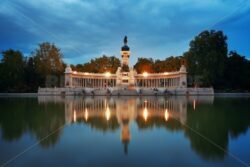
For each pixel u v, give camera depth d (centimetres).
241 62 11388
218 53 10106
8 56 11469
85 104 4834
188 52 10981
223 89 11044
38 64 11975
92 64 14962
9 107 4072
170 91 9862
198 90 9775
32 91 11812
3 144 1551
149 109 3719
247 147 1466
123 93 9681
